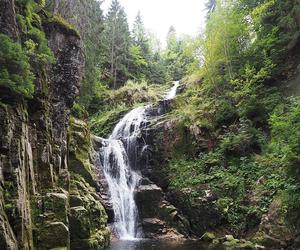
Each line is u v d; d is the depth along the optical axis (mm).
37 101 12938
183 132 24875
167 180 23406
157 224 20516
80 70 16562
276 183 17453
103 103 38250
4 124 9750
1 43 9992
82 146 19875
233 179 19875
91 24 31172
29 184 11422
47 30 15289
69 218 13508
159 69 50781
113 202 20688
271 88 22875
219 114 24172
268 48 24594
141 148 25609
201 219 19922
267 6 25344
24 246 9570
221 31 25969
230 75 25047
